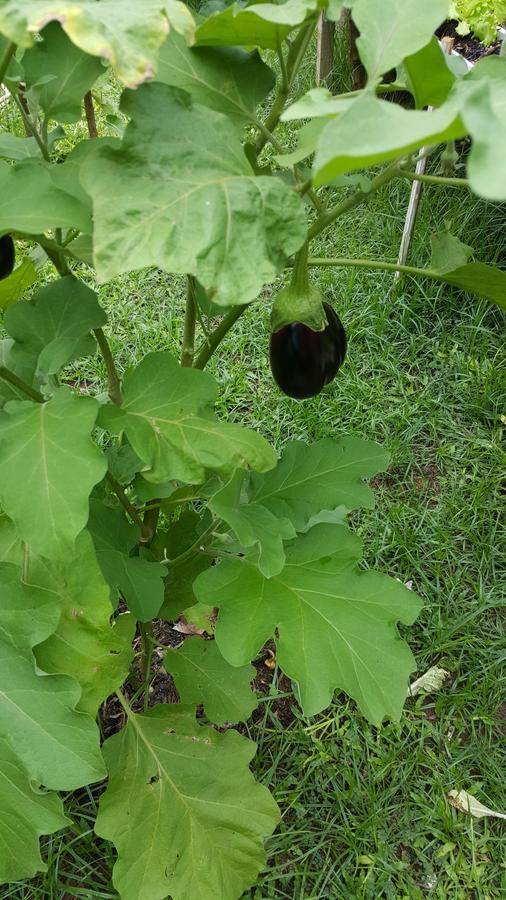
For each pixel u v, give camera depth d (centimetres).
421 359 149
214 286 39
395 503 125
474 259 162
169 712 80
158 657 105
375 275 159
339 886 86
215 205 40
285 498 72
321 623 66
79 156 51
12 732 59
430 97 47
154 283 163
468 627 110
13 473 49
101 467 48
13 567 59
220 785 77
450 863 89
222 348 147
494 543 120
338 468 73
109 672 63
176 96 43
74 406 51
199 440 55
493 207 165
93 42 37
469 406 140
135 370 58
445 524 122
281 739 97
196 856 74
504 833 91
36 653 62
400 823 91
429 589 113
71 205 45
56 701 60
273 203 41
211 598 66
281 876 85
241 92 52
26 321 59
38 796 61
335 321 61
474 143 27
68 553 47
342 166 30
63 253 55
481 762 97
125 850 73
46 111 54
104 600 60
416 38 44
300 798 93
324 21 189
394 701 65
